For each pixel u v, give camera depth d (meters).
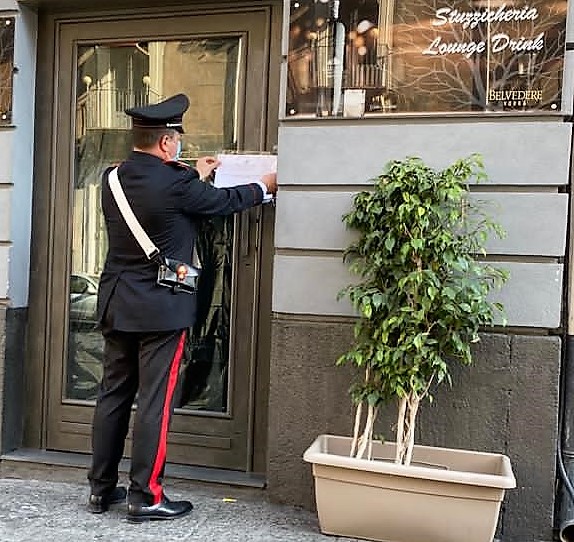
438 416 3.34
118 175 3.23
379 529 3.06
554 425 3.23
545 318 3.22
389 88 3.39
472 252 3.21
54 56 4.14
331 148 3.46
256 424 3.87
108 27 4.07
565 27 3.18
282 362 3.53
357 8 3.42
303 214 3.49
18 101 4.02
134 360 3.34
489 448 3.29
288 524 3.29
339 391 3.46
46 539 3.08
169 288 3.19
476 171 3.28
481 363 3.29
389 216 3.11
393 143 3.39
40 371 4.19
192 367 3.98
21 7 4.00
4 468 4.04
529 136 3.23
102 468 3.37
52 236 4.16
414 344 2.99
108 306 3.24
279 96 3.71
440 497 2.94
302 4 3.49
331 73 3.46
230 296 3.92
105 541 3.07
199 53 3.97
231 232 3.92
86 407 4.13
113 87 4.10
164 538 3.11
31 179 4.15
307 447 3.50
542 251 3.22
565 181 3.20
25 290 4.14
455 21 3.30
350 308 3.44
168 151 3.23
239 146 3.92
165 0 3.91
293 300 3.51
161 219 3.14
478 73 3.28
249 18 3.86
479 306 3.00
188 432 3.97
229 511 3.45
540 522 3.24
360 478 3.03
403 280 3.00
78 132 4.16
